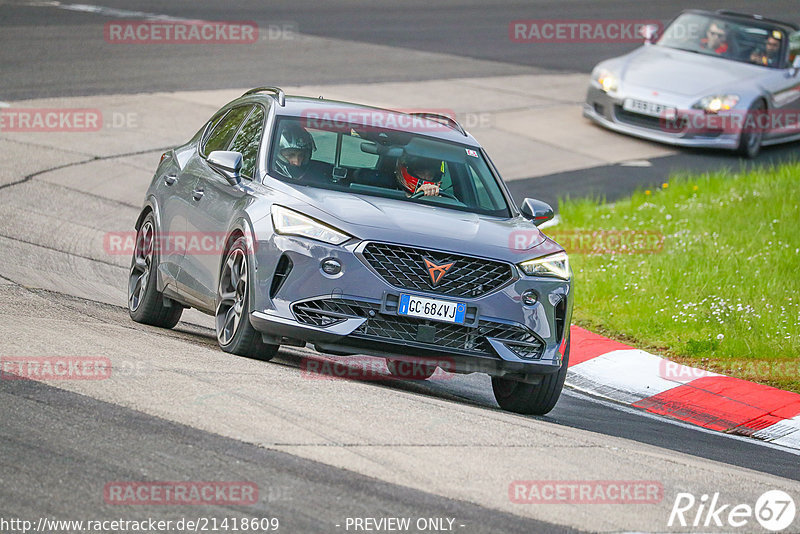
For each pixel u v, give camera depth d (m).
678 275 44.25
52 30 87.50
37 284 35.47
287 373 25.89
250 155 30.06
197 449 19.75
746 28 78.62
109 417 20.91
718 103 70.94
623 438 27.38
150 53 82.88
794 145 78.44
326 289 25.86
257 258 26.59
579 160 67.69
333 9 113.44
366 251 26.03
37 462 18.56
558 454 22.61
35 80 71.12
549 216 30.88
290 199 27.38
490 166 31.80
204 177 31.36
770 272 45.06
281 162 29.14
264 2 112.56
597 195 60.12
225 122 33.78
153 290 32.84
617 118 73.75
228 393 23.12
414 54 93.81
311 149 29.67
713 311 40.25
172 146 61.16
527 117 76.31
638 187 60.41
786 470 27.12
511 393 29.19
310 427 21.64
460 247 26.66
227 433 20.69
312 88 75.81
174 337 30.52
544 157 67.50
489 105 78.31
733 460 27.17
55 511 16.84
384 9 117.06
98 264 41.56
